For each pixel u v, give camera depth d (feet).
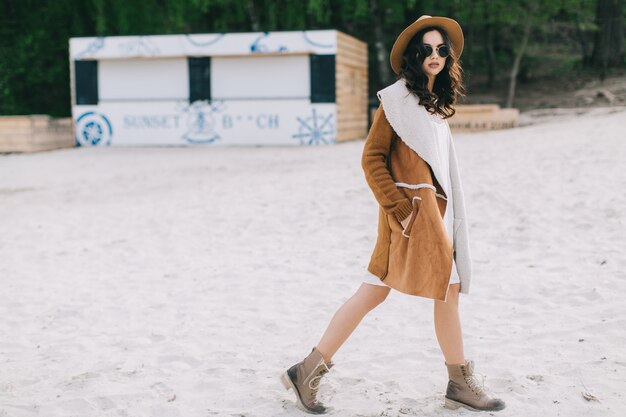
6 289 22.27
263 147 71.00
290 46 70.54
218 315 18.33
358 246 25.16
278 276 21.90
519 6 91.71
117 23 96.58
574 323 15.76
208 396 12.93
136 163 59.77
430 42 11.23
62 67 101.55
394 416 11.57
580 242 23.17
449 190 11.59
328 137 71.41
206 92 73.56
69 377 14.23
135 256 26.14
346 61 74.38
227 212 32.96
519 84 105.60
